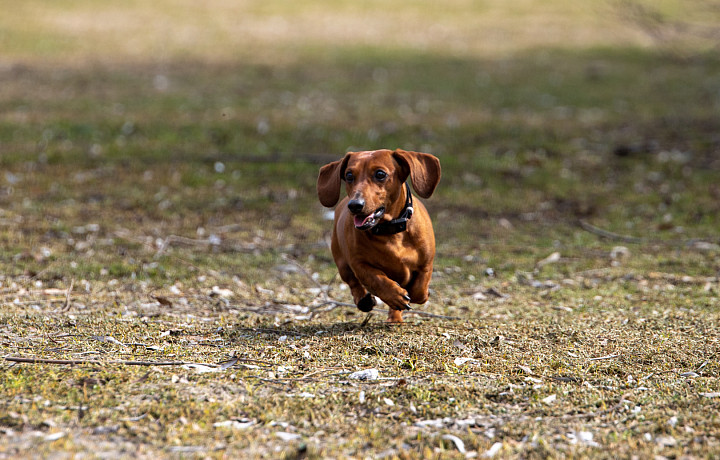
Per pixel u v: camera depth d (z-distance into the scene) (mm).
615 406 6000
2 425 5477
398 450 5270
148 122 19094
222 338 7762
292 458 5152
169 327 8125
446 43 31641
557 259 11867
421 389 6242
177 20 34781
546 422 5711
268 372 6648
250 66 26688
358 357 7121
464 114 20750
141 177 15781
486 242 12945
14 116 19406
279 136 18391
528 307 9281
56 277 10453
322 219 14078
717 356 7156
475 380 6527
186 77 24734
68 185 15219
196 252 12023
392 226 7418
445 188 15758
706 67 27062
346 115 20328
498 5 39562
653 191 15633
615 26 34812
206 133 18438
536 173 16578
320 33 33188
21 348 7133
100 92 22297
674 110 21547
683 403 6027
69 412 5695
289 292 10164
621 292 10016
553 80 25328
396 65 27328
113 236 12609
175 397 5996
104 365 6680
